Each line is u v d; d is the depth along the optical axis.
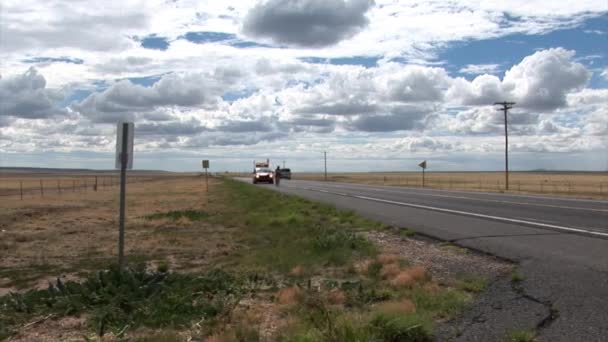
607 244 12.76
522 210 23.42
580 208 24.17
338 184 70.50
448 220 19.64
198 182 83.69
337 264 11.05
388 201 31.62
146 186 72.56
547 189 58.09
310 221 19.75
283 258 12.05
